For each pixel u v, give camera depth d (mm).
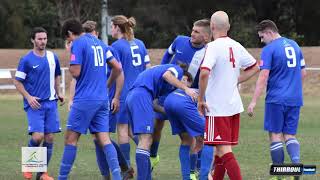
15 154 32531
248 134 40000
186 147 23391
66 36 22172
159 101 24672
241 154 32281
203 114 20312
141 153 21750
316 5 121625
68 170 21953
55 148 34531
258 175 26094
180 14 123625
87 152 33031
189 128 22656
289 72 23922
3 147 35000
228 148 20344
